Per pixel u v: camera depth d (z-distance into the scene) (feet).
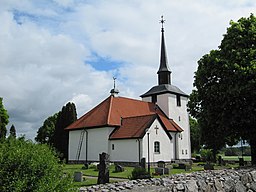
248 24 82.48
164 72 160.76
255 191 38.83
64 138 153.17
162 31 168.86
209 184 32.50
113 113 123.34
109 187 29.91
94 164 97.09
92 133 121.90
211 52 85.92
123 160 109.50
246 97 74.13
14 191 18.38
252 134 77.77
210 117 81.25
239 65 76.13
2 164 19.04
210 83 83.15
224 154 237.66
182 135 153.69
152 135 110.11
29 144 21.61
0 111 170.19
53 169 20.79
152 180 31.91
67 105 158.51
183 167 95.61
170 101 153.07
